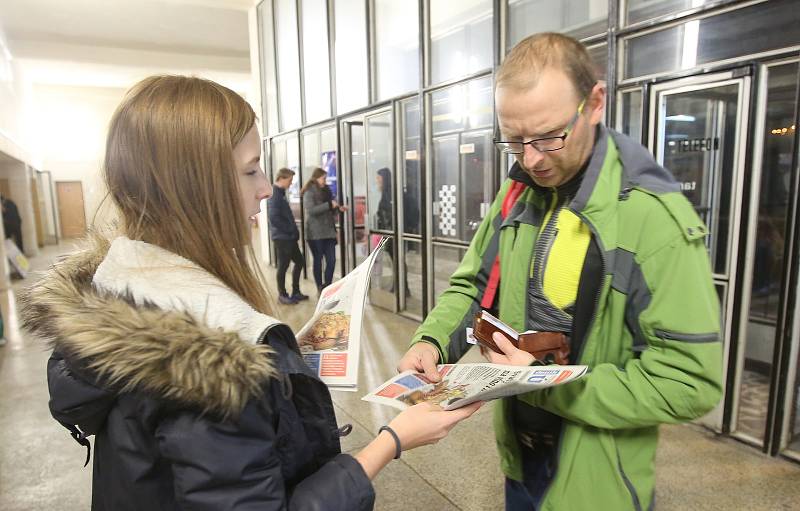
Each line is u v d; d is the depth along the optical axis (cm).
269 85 835
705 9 247
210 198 71
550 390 96
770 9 225
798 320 231
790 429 246
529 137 90
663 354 87
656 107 272
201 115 70
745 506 211
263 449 62
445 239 470
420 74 466
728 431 265
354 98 585
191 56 1208
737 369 258
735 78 239
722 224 263
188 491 59
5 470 254
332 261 604
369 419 298
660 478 232
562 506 98
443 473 242
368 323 501
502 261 113
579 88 88
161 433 61
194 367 56
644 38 280
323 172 589
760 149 237
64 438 287
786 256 229
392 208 530
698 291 84
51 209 1627
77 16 920
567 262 98
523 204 111
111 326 59
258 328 65
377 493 228
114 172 72
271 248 899
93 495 80
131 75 1392
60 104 1708
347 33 584
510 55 92
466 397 84
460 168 449
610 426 91
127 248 69
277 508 62
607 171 93
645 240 88
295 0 696
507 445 117
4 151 930
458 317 122
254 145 77
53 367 72
